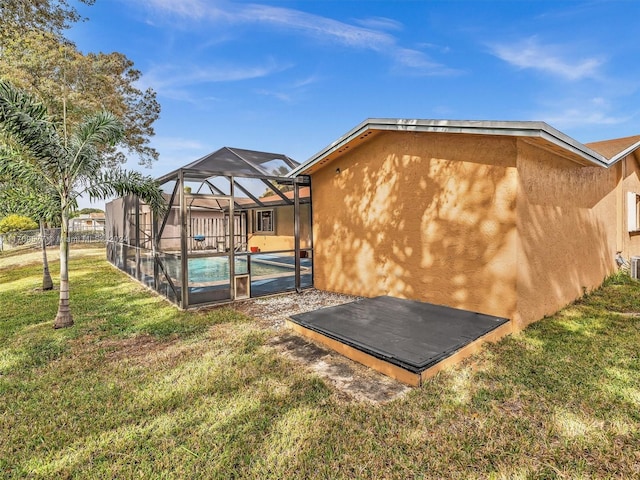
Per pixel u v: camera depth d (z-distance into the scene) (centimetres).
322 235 865
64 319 570
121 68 1566
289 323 530
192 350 453
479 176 527
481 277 529
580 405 296
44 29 1295
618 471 225
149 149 1934
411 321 492
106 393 340
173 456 247
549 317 551
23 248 2205
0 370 401
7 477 232
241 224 1886
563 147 509
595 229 742
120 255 1223
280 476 227
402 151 650
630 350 411
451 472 227
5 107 499
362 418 288
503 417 283
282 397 324
